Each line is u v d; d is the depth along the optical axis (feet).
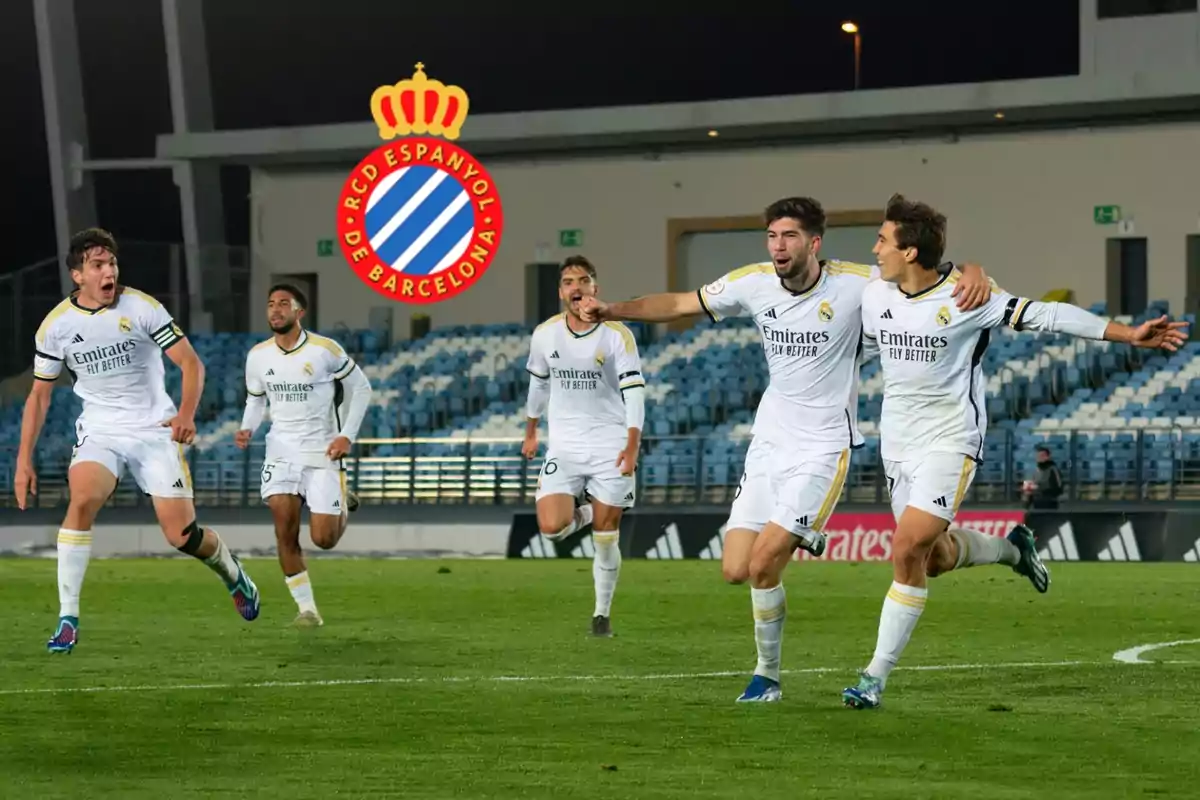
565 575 161.17
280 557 102.78
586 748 55.83
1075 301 244.42
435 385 255.50
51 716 63.41
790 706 65.57
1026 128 246.68
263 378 101.19
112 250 84.38
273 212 280.10
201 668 79.56
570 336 97.09
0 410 257.55
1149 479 201.87
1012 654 85.66
